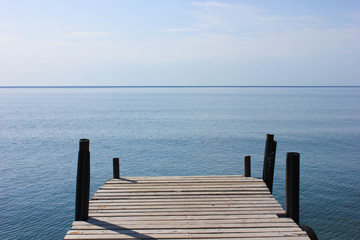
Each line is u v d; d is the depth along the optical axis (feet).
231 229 19.63
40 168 89.56
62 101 513.86
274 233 19.02
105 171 86.17
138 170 86.63
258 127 177.78
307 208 58.44
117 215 22.08
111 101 511.40
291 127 176.86
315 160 96.22
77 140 137.90
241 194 26.58
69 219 54.75
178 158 101.09
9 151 114.11
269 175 29.96
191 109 323.16
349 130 163.43
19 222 53.47
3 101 512.63
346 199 62.85
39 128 178.09
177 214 22.18
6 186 72.74
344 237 47.67
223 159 99.35
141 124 195.62
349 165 89.92
